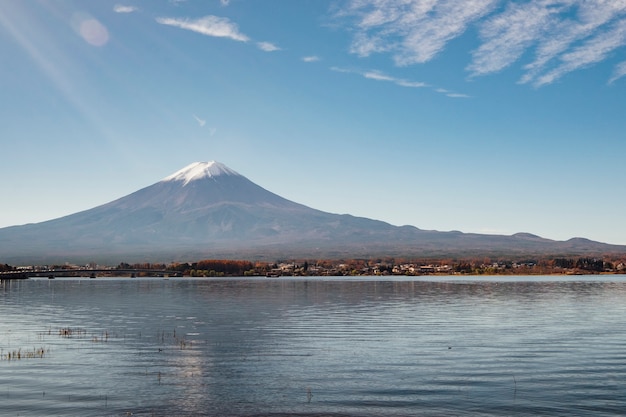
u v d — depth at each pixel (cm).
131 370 4756
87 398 3928
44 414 3603
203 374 4612
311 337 6638
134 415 3591
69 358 5291
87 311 10281
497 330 7219
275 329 7412
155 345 6056
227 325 7919
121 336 6762
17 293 16612
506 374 4575
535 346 5925
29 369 4794
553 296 14225
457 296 14450
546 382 4319
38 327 7688
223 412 3644
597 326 7638
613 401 3853
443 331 7144
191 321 8462
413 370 4734
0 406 3747
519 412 3641
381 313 9744
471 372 4650
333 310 10419
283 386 4238
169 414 3609
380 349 5762
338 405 3781
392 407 3741
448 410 3684
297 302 12531
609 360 5138
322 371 4709
